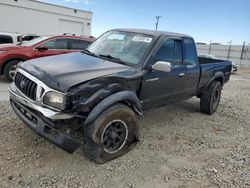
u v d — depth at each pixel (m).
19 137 4.04
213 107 6.61
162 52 4.51
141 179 3.37
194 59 5.54
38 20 28.66
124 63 4.16
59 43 8.77
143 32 4.71
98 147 3.50
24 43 8.84
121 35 4.80
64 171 3.34
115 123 3.65
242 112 7.29
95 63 3.98
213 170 3.78
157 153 4.11
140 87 4.12
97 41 5.11
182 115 6.31
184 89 5.37
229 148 4.64
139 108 3.98
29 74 3.50
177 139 4.77
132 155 3.94
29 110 3.41
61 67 3.65
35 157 3.56
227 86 12.48
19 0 26.89
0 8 26.00
